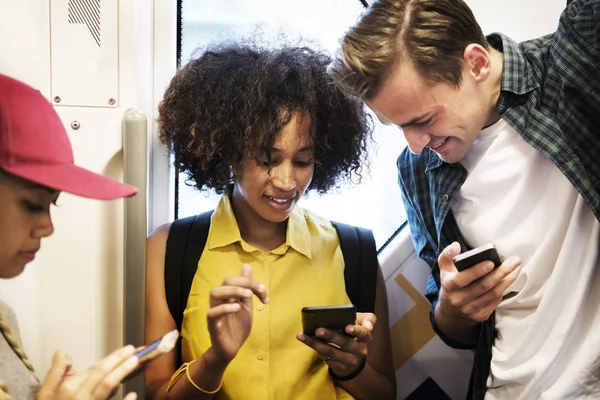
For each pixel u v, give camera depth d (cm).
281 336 157
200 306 156
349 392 164
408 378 202
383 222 197
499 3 184
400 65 129
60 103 143
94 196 105
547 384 142
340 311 139
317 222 171
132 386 144
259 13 185
